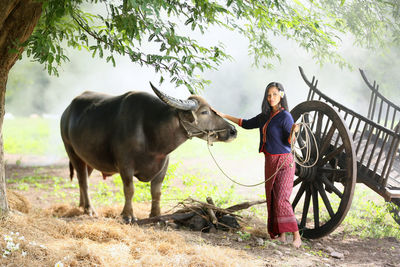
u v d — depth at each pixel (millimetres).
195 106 5457
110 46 4672
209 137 5715
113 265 3812
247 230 5664
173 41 4402
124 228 4949
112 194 8828
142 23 4215
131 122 5609
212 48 4703
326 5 6793
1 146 4664
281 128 5035
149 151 5672
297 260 4527
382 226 6184
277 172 5082
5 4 4148
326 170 5500
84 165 6871
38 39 4141
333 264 4562
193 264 3988
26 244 3881
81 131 6215
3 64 4562
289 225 5043
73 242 4305
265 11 4750
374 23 7441
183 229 5516
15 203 5637
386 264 4629
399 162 6242
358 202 7695
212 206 5625
